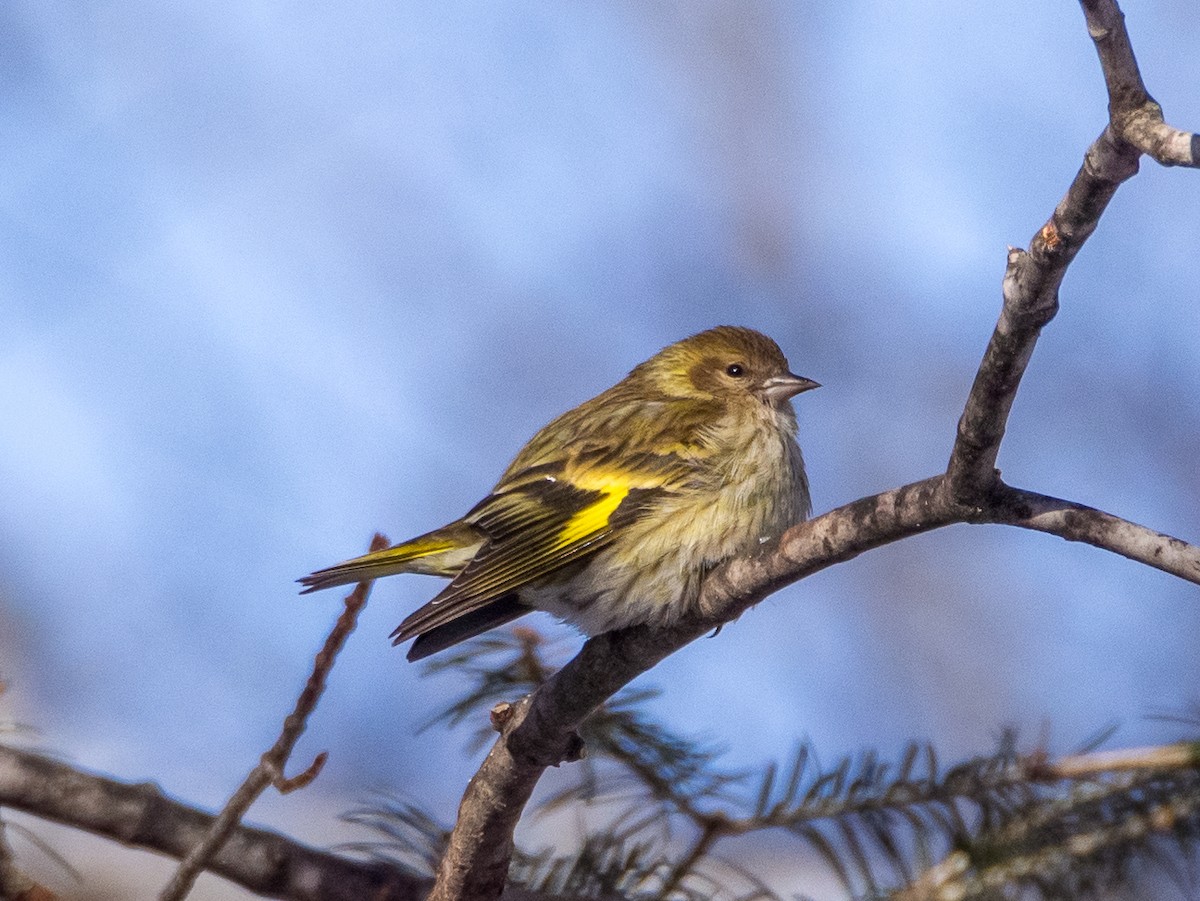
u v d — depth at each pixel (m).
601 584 11.37
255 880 10.42
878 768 9.70
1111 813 9.35
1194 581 7.23
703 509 11.43
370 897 10.40
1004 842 9.34
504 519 11.65
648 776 9.93
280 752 8.70
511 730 9.20
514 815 9.32
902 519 8.09
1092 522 7.46
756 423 12.23
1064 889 9.32
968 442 7.50
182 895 8.70
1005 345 7.18
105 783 10.45
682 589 11.37
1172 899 9.52
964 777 9.52
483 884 9.52
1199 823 9.12
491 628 11.45
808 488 12.20
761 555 8.91
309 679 8.71
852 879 9.89
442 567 12.01
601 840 10.05
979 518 7.80
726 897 11.47
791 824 9.68
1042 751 9.48
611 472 11.50
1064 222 6.82
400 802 10.48
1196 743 9.23
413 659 10.50
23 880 9.76
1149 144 6.38
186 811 10.55
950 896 9.38
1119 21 6.48
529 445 12.69
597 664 9.02
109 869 15.05
